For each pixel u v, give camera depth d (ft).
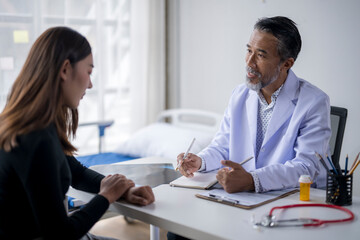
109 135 9.90
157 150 8.36
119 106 9.95
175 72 10.47
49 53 3.49
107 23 9.50
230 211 3.79
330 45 7.57
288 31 4.92
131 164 5.59
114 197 3.88
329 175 3.98
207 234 3.32
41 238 3.48
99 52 9.36
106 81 9.66
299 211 3.81
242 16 8.80
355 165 4.01
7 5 8.04
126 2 9.75
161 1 10.12
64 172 3.64
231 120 5.60
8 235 3.37
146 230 8.04
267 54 4.94
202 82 9.85
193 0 9.78
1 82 8.11
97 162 7.91
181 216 3.66
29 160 3.25
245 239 3.18
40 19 8.41
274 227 3.42
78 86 3.70
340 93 7.55
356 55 7.27
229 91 9.28
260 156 5.28
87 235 4.29
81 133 9.39
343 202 3.94
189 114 9.72
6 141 3.28
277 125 5.16
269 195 4.22
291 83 5.21
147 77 10.18
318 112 4.99
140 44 10.02
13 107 3.43
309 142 4.83
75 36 3.65
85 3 9.04
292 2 7.97
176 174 5.08
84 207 3.66
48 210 3.27
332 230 3.37
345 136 7.60
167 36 10.52
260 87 5.08
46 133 3.34
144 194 4.00
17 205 3.40
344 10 7.32
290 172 4.46
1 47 8.05
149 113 10.41
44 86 3.44
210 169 5.17
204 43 9.67
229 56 9.17
